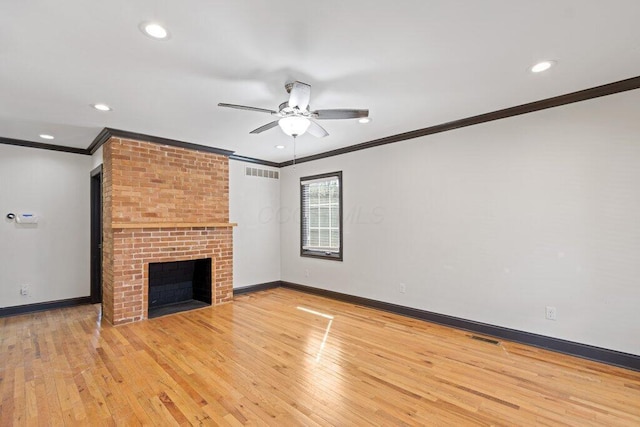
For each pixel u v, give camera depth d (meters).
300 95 2.33
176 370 2.60
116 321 3.72
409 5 1.64
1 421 1.96
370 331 3.52
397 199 4.19
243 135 4.06
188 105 3.00
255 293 5.41
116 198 3.78
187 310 4.35
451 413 2.02
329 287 5.10
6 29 1.79
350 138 4.30
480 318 3.43
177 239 4.26
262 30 1.85
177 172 4.34
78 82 2.50
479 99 2.94
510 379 2.44
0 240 4.04
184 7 1.63
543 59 2.22
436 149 3.79
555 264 2.94
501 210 3.27
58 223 4.46
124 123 3.52
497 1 1.62
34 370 2.60
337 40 1.97
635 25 1.82
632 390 2.28
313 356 2.87
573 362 2.71
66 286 4.52
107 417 2.00
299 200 5.62
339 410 2.06
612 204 2.65
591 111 2.74
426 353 2.93
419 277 3.96
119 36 1.89
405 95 2.84
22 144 4.20
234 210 5.24
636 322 2.55
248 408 2.08
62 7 1.61
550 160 2.96
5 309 4.05
